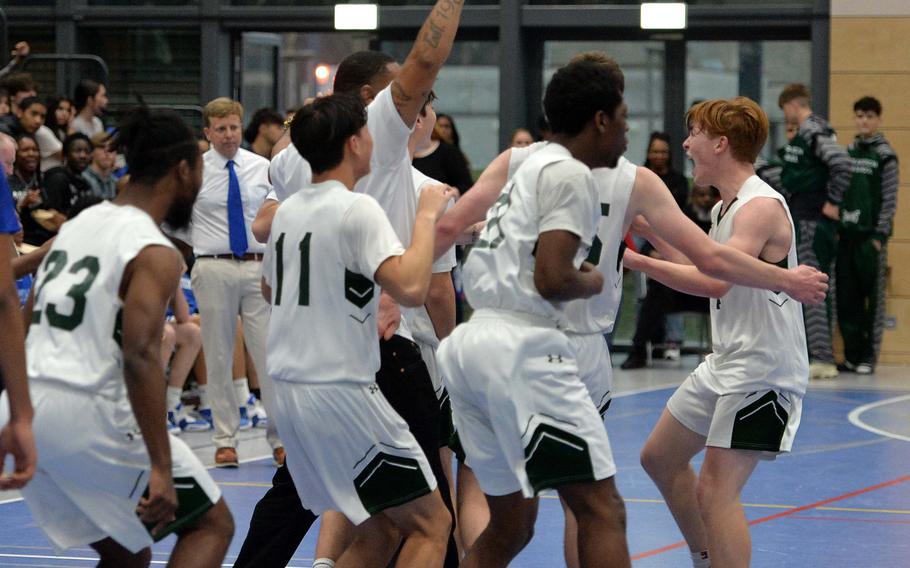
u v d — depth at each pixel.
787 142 12.42
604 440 3.93
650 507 6.91
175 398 9.48
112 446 3.61
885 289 12.78
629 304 14.05
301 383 4.10
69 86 14.23
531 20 13.73
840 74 13.10
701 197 12.25
